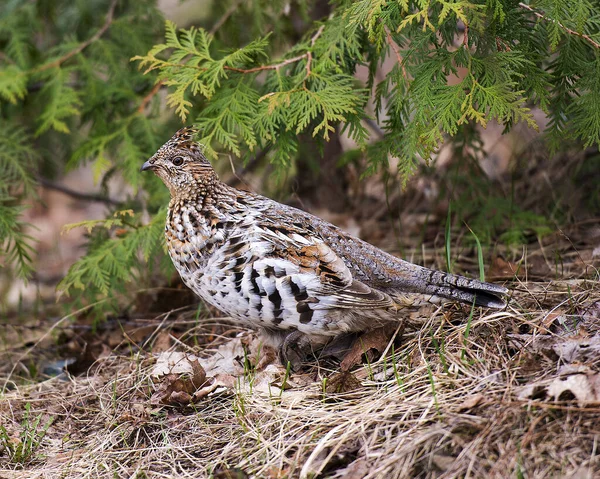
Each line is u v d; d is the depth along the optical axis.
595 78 7.83
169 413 7.68
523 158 11.59
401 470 5.89
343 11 8.68
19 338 10.93
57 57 10.90
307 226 7.71
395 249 11.06
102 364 9.23
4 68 10.96
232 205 7.79
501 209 10.61
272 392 7.58
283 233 7.43
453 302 8.13
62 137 12.53
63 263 14.34
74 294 10.82
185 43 8.88
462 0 7.39
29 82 11.27
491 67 7.62
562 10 7.68
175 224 7.87
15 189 11.31
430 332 7.82
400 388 6.95
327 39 8.75
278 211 7.81
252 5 10.55
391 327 8.05
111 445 7.39
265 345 8.58
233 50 9.08
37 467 7.23
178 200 7.94
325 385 7.30
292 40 11.16
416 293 7.69
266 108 8.52
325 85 8.48
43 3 11.62
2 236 9.70
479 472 5.66
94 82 10.65
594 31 8.16
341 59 8.67
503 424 5.98
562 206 10.93
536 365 6.68
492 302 7.50
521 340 7.21
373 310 7.56
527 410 6.01
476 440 5.88
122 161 10.46
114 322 10.64
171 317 10.45
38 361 10.32
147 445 7.30
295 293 7.32
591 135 7.86
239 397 7.49
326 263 7.33
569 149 10.76
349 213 12.50
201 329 9.75
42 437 7.74
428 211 11.66
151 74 10.81
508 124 8.34
